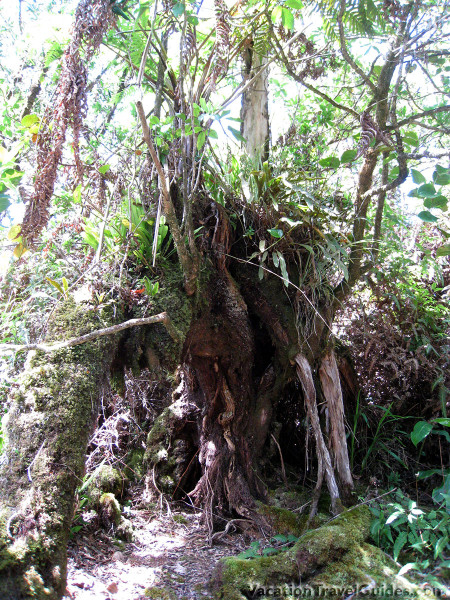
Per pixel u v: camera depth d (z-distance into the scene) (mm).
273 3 2834
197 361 2873
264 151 3264
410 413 3396
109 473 2887
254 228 2770
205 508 2781
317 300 2756
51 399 1882
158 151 2531
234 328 2701
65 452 1808
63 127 1961
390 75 2643
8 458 1804
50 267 3033
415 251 3775
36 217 2055
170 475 3096
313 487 2914
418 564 2180
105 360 2080
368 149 2648
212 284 2633
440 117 3271
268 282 2775
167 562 2355
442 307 3293
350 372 3242
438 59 3045
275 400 2961
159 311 2279
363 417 3205
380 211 2926
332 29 3072
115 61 3262
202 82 2562
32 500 1685
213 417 2945
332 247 2605
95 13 1954
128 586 2102
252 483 2824
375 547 2209
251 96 3301
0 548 1552
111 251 2395
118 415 3225
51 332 2098
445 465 3193
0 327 3004
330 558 2137
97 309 2145
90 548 2408
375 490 2799
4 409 2779
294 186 2588
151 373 2414
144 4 2240
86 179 2768
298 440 3236
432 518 2402
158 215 2301
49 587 1569
